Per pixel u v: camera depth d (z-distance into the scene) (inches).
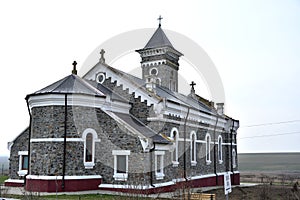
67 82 1037.2
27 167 1076.5
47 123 949.2
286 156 5511.8
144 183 929.5
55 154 928.3
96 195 888.9
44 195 865.5
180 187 886.4
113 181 962.1
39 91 1013.2
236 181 1678.2
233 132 1736.0
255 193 1179.9
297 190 1190.9
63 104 955.3
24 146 1092.5
